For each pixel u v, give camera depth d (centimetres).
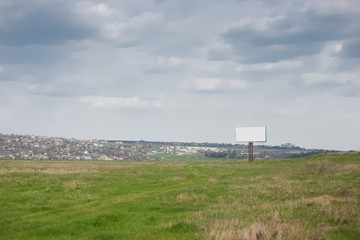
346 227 1071
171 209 1852
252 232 955
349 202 1562
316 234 949
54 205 1933
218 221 1220
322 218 1251
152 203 2041
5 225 1435
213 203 2030
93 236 1153
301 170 4722
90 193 2461
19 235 1225
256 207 1677
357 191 2086
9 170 3991
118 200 2173
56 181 3030
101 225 1381
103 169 5031
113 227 1329
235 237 941
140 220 1453
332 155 7131
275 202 1859
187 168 5681
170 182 3419
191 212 1698
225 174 4509
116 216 1535
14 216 1630
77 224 1365
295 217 1275
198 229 1140
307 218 1252
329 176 3541
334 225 1125
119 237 1130
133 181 3341
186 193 2456
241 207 1712
